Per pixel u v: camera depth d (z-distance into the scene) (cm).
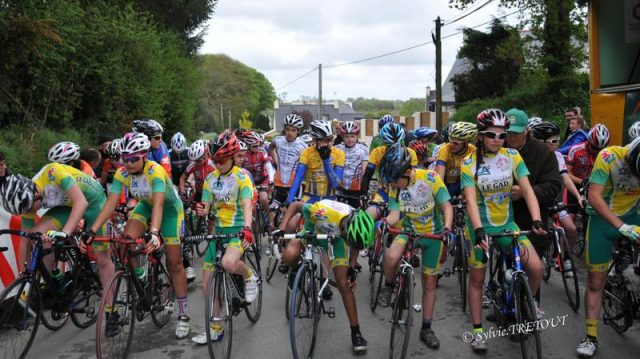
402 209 409
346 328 459
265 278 616
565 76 1786
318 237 382
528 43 2116
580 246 646
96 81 1293
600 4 717
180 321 442
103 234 446
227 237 397
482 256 389
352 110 9475
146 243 386
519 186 383
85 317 463
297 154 709
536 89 1873
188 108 2005
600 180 364
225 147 411
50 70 1091
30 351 412
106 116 1347
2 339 371
